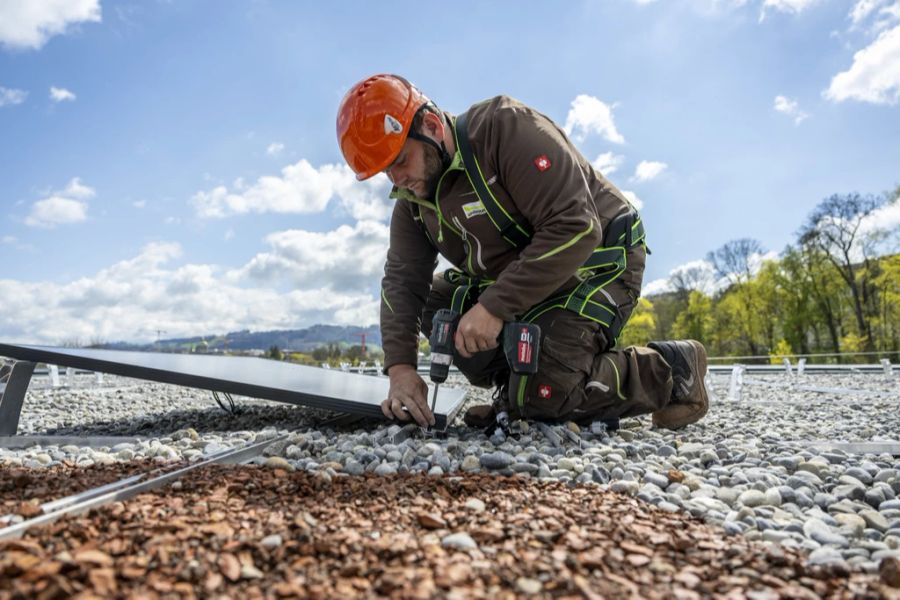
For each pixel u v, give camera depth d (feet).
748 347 109.09
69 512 4.13
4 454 7.52
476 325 7.48
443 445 7.77
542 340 8.89
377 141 7.36
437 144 7.77
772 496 5.82
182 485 4.96
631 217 9.46
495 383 11.24
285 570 3.34
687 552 3.99
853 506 5.69
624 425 11.62
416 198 8.55
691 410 10.95
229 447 8.24
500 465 6.72
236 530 3.87
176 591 3.01
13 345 9.12
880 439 10.84
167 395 23.26
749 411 16.99
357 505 4.63
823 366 53.47
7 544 3.37
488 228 8.32
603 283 9.20
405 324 9.27
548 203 7.44
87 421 14.30
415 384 8.71
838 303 96.12
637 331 122.62
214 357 15.65
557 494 5.33
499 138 7.64
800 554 4.21
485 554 3.71
